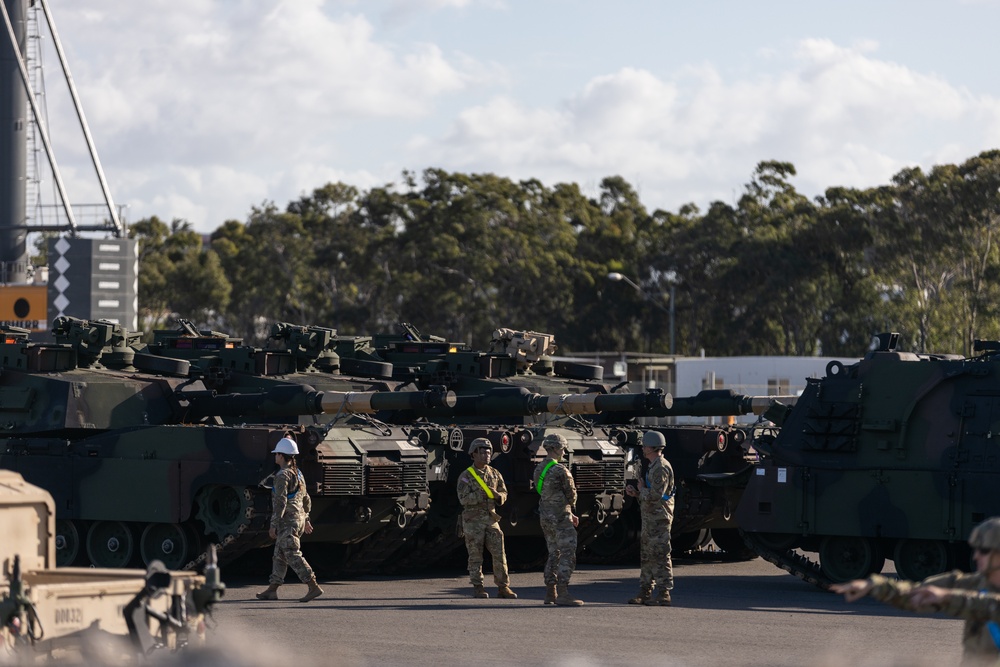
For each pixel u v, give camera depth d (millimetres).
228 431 28016
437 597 25406
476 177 119625
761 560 37094
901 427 27484
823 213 107438
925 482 27000
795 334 110812
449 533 31812
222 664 14156
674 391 74062
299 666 15812
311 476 27781
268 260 125562
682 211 128500
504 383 37938
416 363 40281
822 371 71750
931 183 102125
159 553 29203
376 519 29406
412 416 34688
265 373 34781
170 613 13055
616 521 35188
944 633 20828
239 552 28672
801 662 17594
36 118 80000
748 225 116000
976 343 27875
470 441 31547
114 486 29266
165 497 28531
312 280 125562
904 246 102562
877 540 27938
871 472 27578
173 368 33188
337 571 30656
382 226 122000
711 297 115500
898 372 27984
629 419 38812
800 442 28531
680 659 17719
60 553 30453
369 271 119812
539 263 115875
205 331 39438
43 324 73938
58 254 66312
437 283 114875
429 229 115625
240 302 129625
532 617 22141
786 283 107438
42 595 12188
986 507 26344
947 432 27109
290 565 24469
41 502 13211
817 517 28078
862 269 107812
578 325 120312
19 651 11852
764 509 28766
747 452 35844
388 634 19969
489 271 113750
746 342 112812
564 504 23969
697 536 38219
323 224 125750
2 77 80562
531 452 31609
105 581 13172
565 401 31188
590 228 125562
